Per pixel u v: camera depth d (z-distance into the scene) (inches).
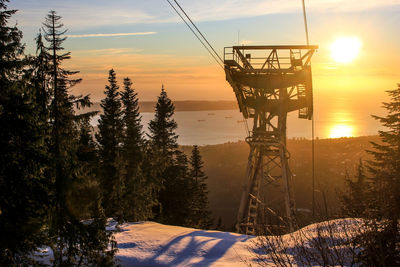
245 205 1027.9
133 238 670.5
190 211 1796.3
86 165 532.4
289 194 996.6
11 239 434.0
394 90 703.1
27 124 450.0
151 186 1172.5
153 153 1317.7
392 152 589.9
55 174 480.7
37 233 474.6
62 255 518.3
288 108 1063.6
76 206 490.0
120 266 546.9
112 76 1245.7
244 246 597.0
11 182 435.8
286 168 1059.3
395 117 669.9
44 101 481.4
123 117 1284.4
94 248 508.1
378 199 345.1
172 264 540.1
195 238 661.3
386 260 315.6
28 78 462.3
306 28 381.7
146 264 549.0
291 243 406.0
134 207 1014.4
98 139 1154.0
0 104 434.3
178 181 1756.9
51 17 485.7
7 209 432.8
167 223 1501.0
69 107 495.2
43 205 459.8
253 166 1111.0
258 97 1049.5
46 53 481.1
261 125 1073.5
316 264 340.2
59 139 489.1
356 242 333.1
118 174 1001.5
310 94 981.8
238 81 975.6
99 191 527.2
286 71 930.7
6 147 436.1
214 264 518.3
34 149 461.4
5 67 438.9
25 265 479.8
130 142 1224.8
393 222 323.9
